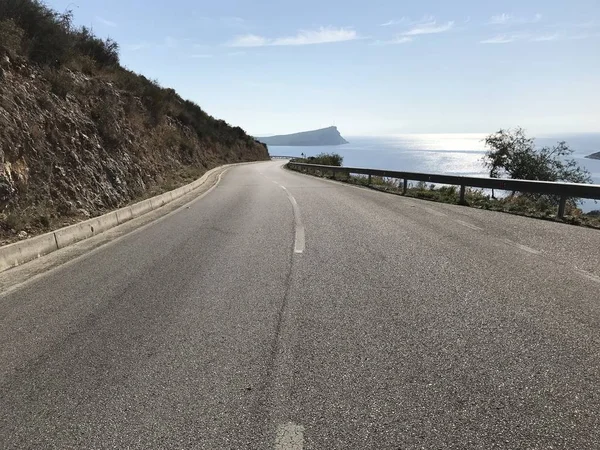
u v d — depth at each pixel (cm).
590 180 2120
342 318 441
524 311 453
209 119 5597
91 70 1753
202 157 3866
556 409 284
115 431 271
